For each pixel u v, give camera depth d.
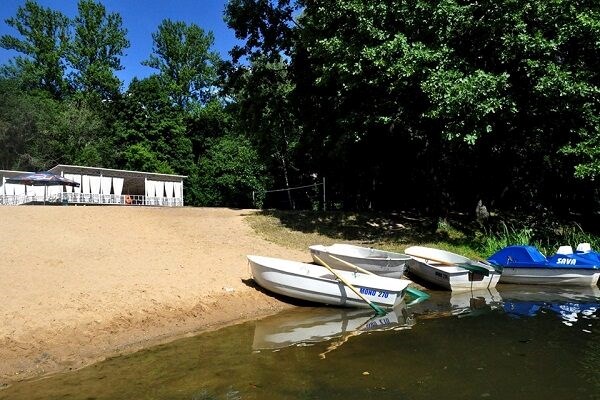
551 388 5.86
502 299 11.28
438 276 12.61
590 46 14.43
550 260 12.86
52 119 47.72
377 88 16.69
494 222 21.50
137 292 9.51
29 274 9.72
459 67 14.83
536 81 14.30
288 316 9.66
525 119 16.20
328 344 7.75
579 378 6.16
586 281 12.52
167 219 18.47
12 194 34.50
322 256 11.89
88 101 51.88
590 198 22.89
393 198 28.27
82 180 35.53
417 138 21.17
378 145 23.27
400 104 16.75
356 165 26.00
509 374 6.31
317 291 10.27
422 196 26.11
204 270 11.64
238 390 5.87
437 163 19.41
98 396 5.72
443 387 5.91
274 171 39.12
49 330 7.50
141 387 5.99
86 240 13.52
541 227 20.16
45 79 56.97
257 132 25.28
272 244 15.54
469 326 8.80
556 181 23.23
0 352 6.73
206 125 54.12
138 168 46.50
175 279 10.64
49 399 5.65
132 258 11.95
